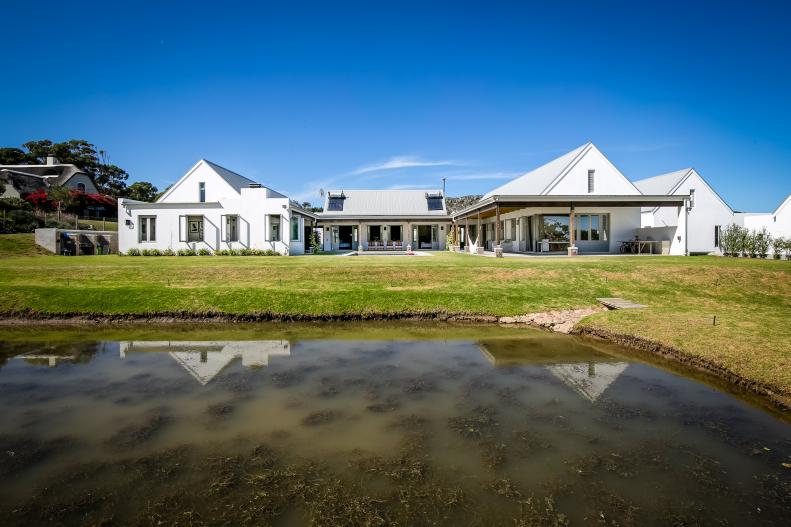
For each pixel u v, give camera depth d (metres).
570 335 9.25
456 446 4.23
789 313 9.62
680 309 10.05
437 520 3.11
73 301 11.61
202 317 11.03
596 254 21.61
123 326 10.45
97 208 44.81
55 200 38.38
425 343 8.62
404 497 3.39
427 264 16.09
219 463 3.89
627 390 5.85
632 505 3.32
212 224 22.94
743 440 4.41
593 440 4.39
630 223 22.81
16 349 8.28
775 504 3.35
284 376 6.47
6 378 6.43
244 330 9.96
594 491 3.50
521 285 13.16
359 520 3.11
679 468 3.87
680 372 6.62
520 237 25.64
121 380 6.31
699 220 25.81
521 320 10.70
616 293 12.46
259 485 3.55
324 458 3.98
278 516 3.15
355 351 8.01
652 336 7.99
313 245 28.34
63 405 5.32
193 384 6.12
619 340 8.44
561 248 22.98
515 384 6.11
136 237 22.97
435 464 3.89
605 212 22.88
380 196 38.03
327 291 12.41
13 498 3.38
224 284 13.45
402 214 36.12
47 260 19.11
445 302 11.59
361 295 12.02
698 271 13.91
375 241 34.72
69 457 4.02
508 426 4.70
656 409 5.20
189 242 22.92
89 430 4.59
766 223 23.80
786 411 5.14
